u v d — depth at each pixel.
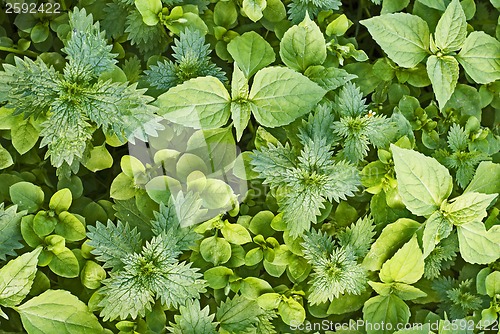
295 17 0.69
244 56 0.67
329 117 0.67
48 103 0.65
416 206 0.67
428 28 0.69
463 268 0.70
